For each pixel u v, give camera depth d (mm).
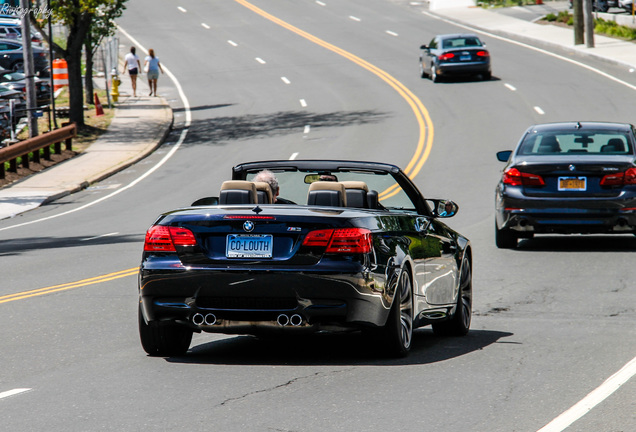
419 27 137125
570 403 14117
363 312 16203
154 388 15203
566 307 22828
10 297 25219
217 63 116562
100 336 19797
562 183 31297
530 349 18141
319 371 16328
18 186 58938
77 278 28484
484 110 80188
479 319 21719
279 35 133250
